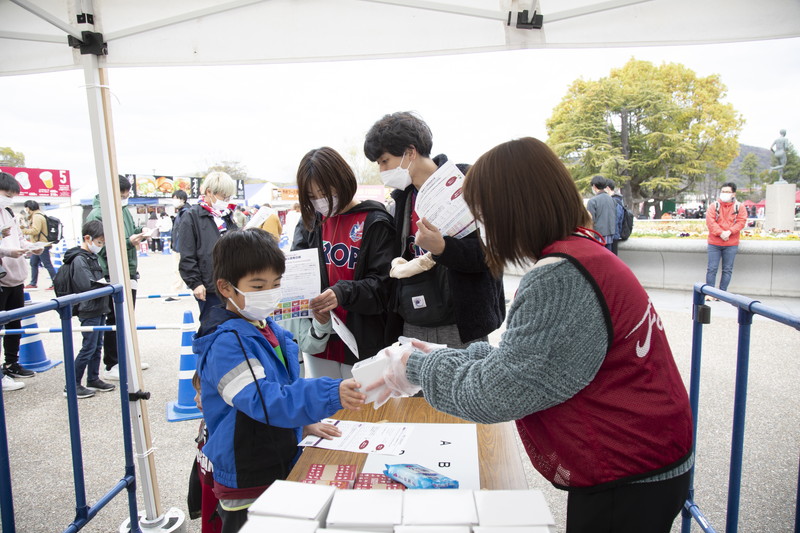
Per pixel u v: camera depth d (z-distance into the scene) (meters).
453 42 2.18
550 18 2.11
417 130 2.00
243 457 1.37
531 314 0.96
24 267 4.83
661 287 8.66
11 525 1.64
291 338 1.67
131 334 2.27
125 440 2.21
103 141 2.20
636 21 2.09
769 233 9.27
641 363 0.98
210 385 1.42
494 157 1.07
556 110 23.08
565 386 0.94
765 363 4.71
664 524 1.01
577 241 1.03
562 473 1.03
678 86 21.70
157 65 2.24
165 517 2.40
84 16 2.16
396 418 1.67
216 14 2.21
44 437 3.54
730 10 2.06
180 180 24.78
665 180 21.36
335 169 2.05
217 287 1.43
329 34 2.22
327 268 2.23
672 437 0.99
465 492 1.06
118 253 2.21
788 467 2.91
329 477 1.25
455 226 1.81
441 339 2.05
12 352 4.84
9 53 2.29
